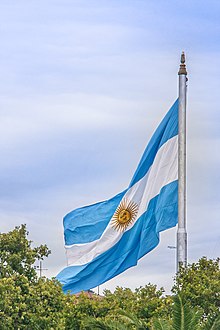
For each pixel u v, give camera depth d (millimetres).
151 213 51938
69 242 52906
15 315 52562
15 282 54062
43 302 54156
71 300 57938
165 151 51812
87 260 52844
